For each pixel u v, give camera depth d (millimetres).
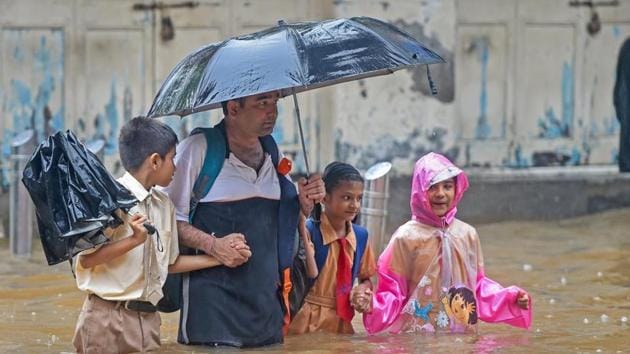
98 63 25266
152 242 12477
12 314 16219
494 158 27188
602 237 24375
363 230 14258
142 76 25406
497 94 27250
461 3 26859
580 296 17719
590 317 15938
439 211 14312
